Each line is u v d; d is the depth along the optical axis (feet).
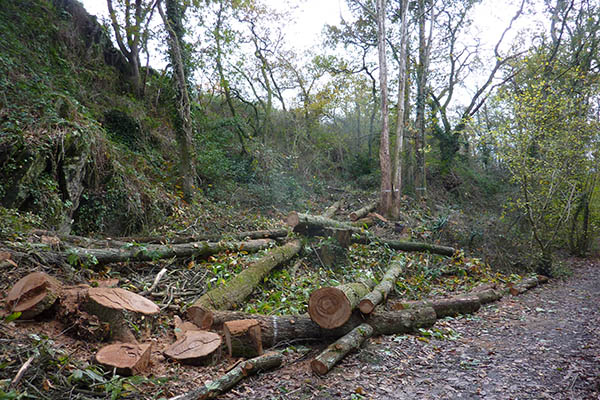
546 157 33.88
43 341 10.71
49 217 22.12
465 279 29.37
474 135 39.91
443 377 12.89
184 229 29.07
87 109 32.60
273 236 28.78
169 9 37.63
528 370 13.41
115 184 27.27
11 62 27.61
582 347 15.66
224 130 56.59
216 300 16.78
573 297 26.16
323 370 12.76
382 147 51.37
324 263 26.94
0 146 21.20
